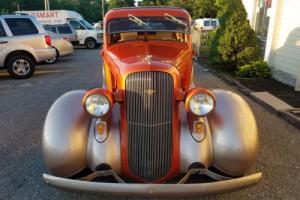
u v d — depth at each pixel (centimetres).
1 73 1187
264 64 982
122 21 482
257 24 1259
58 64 1400
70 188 291
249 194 369
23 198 368
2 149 492
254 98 750
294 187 383
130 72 314
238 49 1047
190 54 449
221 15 1116
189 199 359
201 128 329
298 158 454
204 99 311
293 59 906
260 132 547
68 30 2138
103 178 334
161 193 279
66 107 341
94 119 341
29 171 426
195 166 319
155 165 326
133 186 281
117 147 328
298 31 877
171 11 482
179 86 330
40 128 580
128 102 317
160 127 319
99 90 312
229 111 337
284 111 627
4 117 645
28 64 1065
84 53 1900
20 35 1052
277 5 975
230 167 326
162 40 481
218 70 1116
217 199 359
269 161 445
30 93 848
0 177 412
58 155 320
